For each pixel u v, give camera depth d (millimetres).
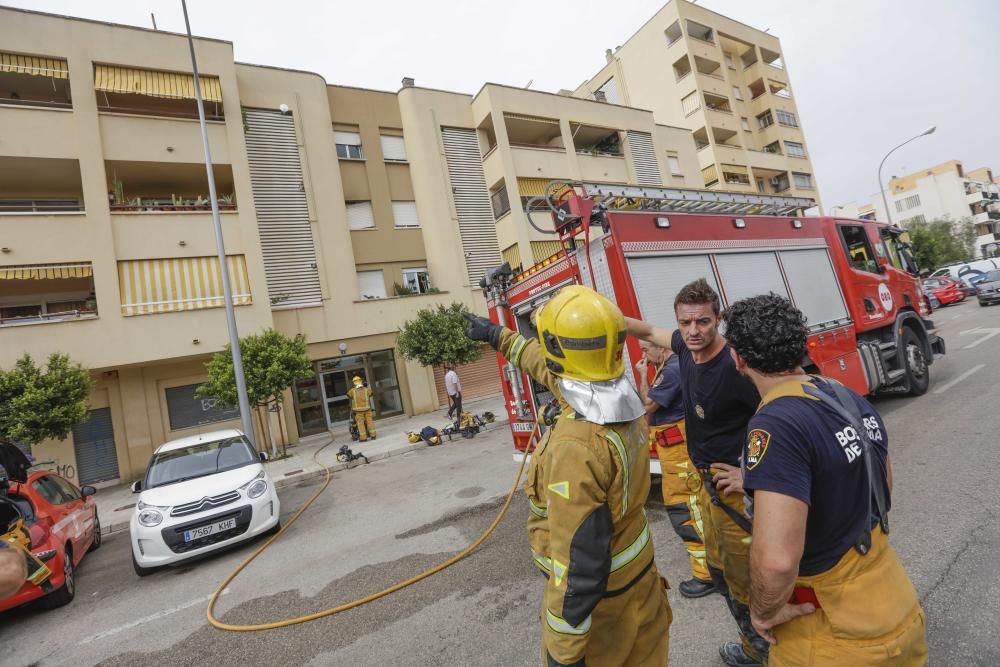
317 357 15406
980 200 64438
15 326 11258
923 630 1364
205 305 13242
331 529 6074
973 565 2982
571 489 1338
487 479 7324
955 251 46094
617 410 1393
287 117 16234
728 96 29281
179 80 14000
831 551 1348
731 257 5570
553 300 1529
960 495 3945
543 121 20469
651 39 30062
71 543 5637
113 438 13008
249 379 11641
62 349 11617
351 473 9656
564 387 1452
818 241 6781
